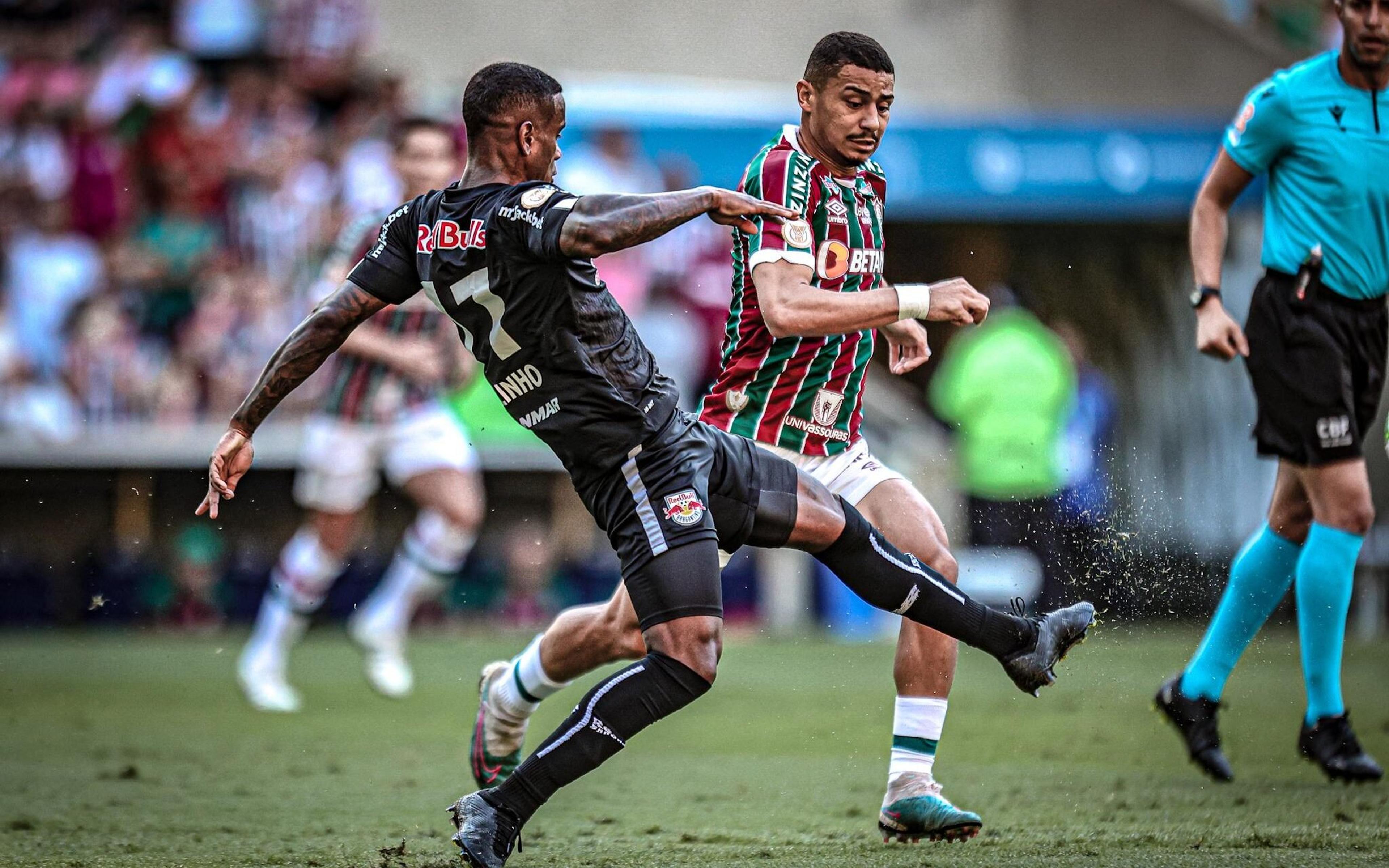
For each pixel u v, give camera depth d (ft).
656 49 178.70
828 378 51.62
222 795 61.93
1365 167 60.54
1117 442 165.37
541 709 93.50
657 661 43.21
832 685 109.09
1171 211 159.33
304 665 127.24
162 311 154.30
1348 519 61.36
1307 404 61.16
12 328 152.76
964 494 144.05
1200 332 62.95
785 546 46.47
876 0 179.83
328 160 153.79
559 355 43.24
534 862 47.01
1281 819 53.21
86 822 55.36
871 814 57.11
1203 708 63.21
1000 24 176.55
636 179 148.97
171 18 163.73
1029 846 48.19
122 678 114.83
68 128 156.97
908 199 156.04
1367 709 90.07
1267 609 63.16
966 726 84.38
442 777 67.10
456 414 150.20
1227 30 173.88
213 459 46.42
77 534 158.30
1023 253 168.45
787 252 47.21
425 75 175.42
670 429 44.21
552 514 161.58
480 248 43.06
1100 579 59.77
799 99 50.21
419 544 101.45
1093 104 174.60
